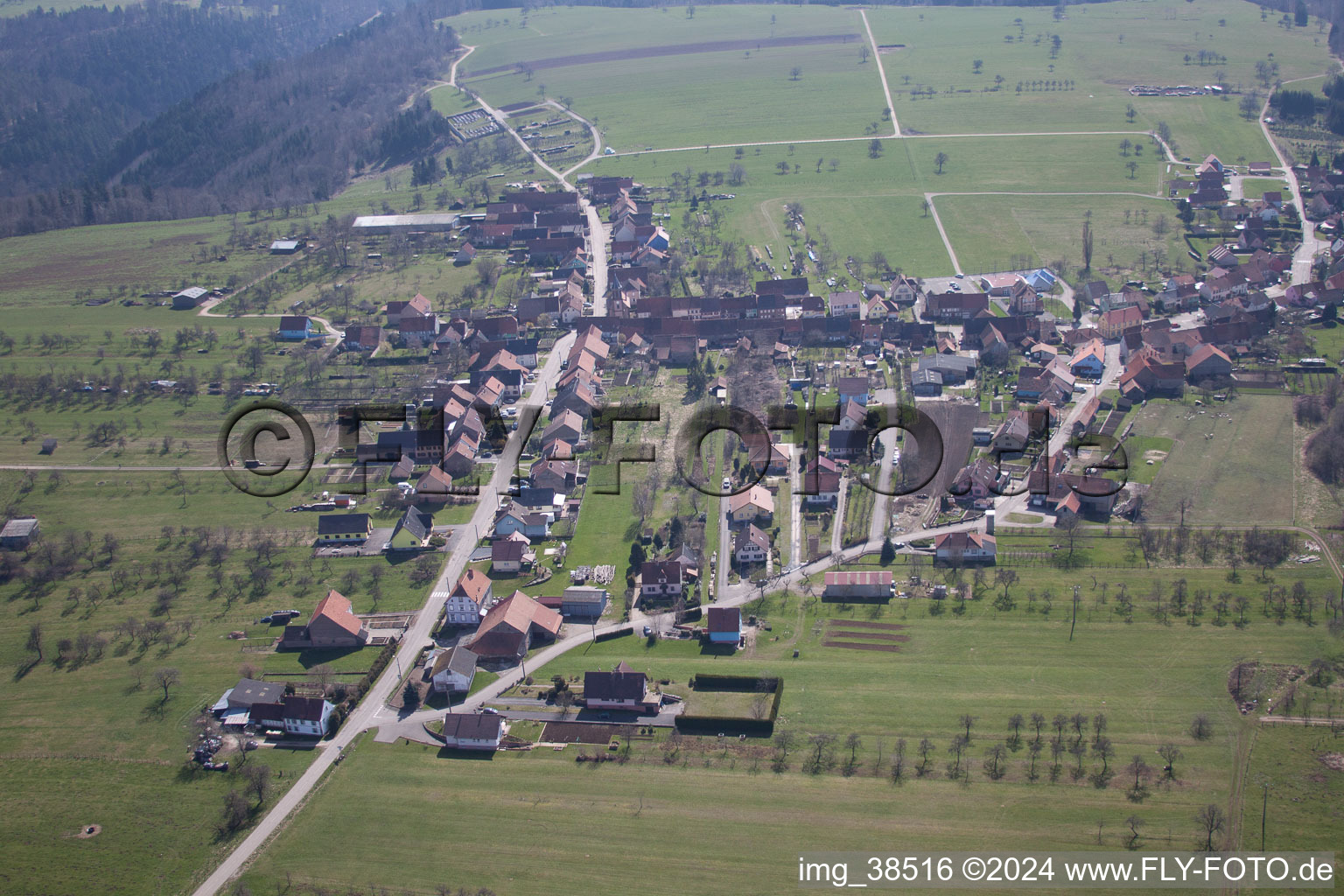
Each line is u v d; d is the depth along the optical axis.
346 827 161.62
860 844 153.25
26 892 152.50
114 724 185.25
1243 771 162.75
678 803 162.62
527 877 151.00
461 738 176.50
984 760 167.50
